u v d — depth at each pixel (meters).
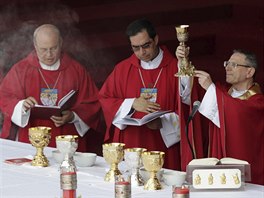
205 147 14.41
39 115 16.41
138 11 22.19
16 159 11.94
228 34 21.27
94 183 10.49
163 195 9.91
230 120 13.64
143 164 10.24
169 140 15.31
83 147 16.98
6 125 16.77
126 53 21.25
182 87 14.20
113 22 22.06
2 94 16.91
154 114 14.58
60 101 16.36
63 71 16.97
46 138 11.54
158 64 15.50
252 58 14.09
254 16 21.64
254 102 13.81
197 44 21.39
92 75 21.02
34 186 10.33
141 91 15.53
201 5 22.06
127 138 15.45
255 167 13.94
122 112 15.31
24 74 16.94
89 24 22.06
